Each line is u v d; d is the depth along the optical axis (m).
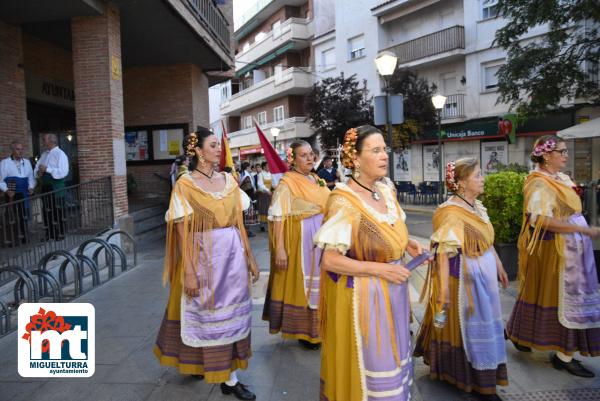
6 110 9.69
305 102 21.53
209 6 12.81
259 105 36.91
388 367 2.44
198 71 15.55
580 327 3.71
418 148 22.86
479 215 3.47
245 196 3.81
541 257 3.91
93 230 8.64
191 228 3.44
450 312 3.52
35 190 8.51
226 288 3.47
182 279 3.42
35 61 12.15
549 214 3.73
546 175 3.87
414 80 19.61
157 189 14.89
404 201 20.66
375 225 2.48
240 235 3.70
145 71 14.87
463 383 3.46
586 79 14.06
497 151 19.61
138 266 8.30
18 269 5.75
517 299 4.16
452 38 20.55
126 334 4.96
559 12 12.45
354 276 2.49
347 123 19.75
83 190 8.46
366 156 2.53
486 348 3.36
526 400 3.45
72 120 14.23
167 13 10.09
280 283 4.57
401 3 22.58
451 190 3.55
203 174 3.59
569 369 3.84
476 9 19.98
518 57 13.52
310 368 4.09
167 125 14.83
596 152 16.39
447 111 21.70
